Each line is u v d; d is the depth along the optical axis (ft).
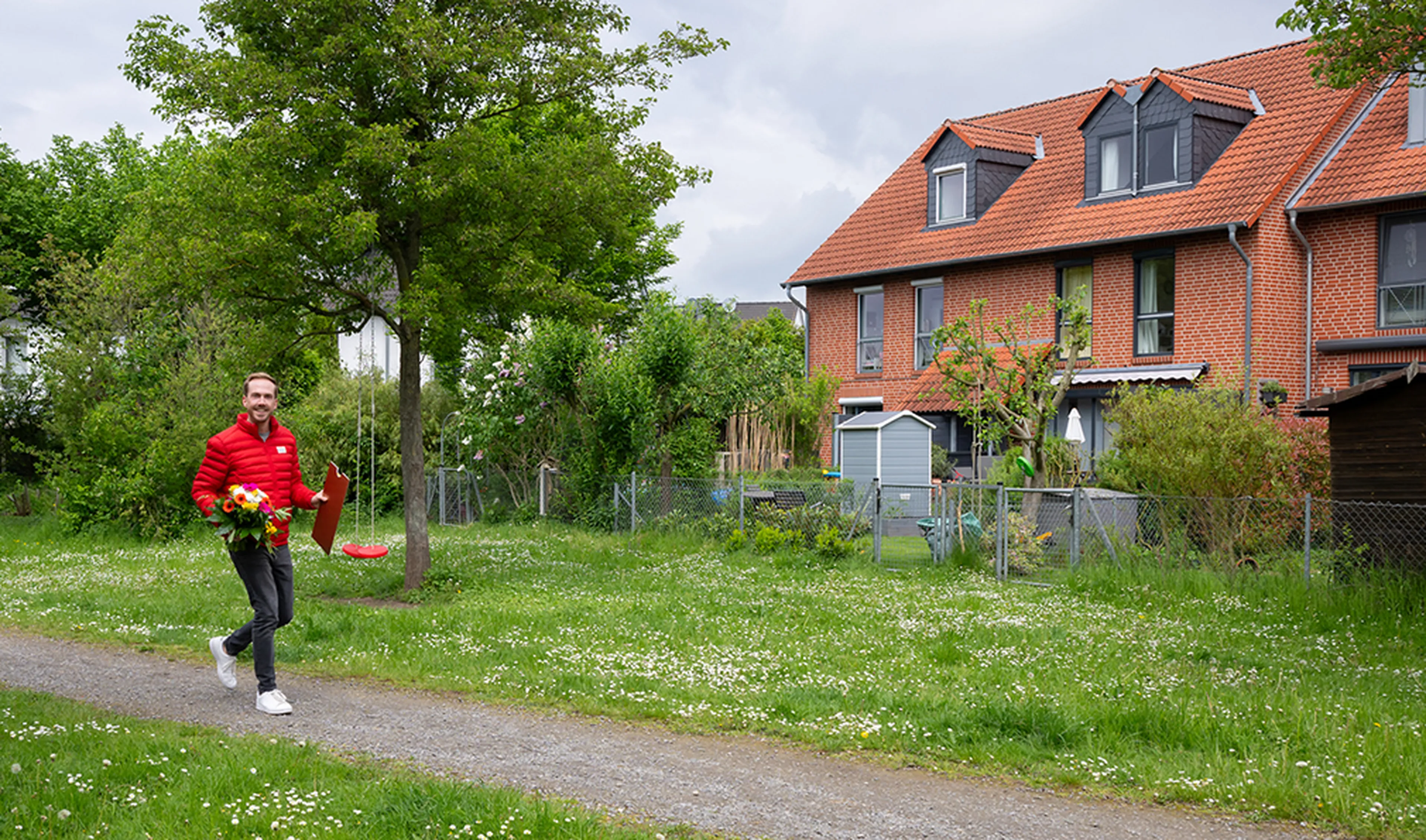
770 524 53.98
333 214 36.99
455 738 20.38
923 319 84.58
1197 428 43.52
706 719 21.84
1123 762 19.06
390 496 77.66
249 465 22.90
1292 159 65.21
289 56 38.99
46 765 17.31
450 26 38.14
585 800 16.79
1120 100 73.31
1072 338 52.47
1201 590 39.04
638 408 61.21
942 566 47.29
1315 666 27.61
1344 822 16.16
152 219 38.70
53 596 38.60
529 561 48.98
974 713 21.62
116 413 64.90
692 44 40.68
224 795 16.08
